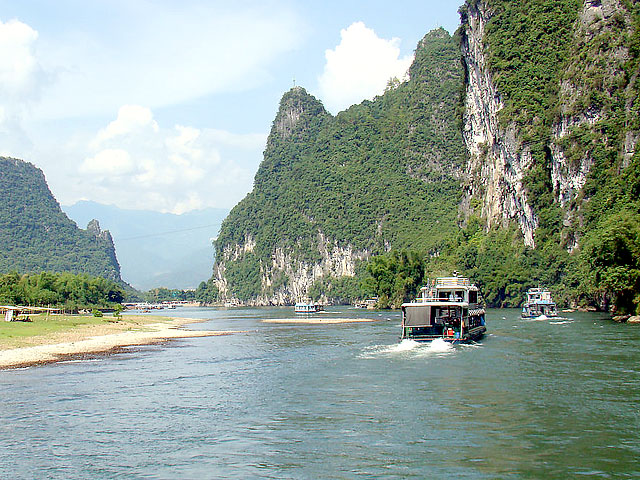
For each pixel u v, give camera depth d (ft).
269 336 287.48
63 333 300.40
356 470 78.59
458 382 131.64
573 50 554.87
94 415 112.16
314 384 137.08
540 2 626.23
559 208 529.86
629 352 171.53
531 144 566.77
